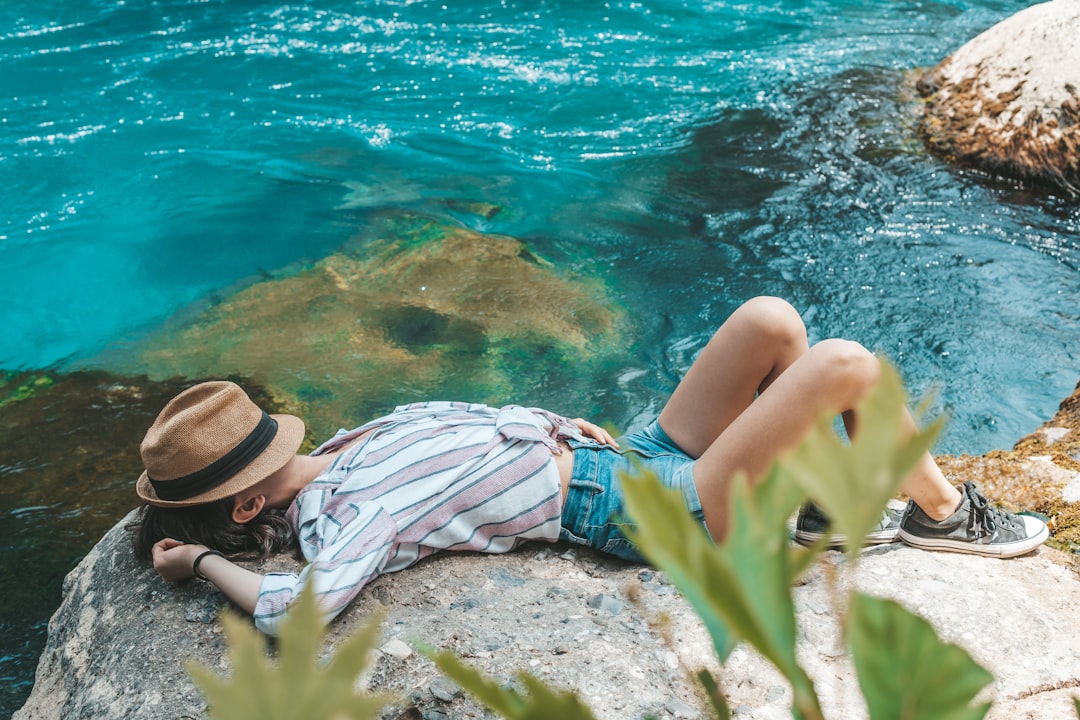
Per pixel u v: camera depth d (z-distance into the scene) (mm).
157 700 2484
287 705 282
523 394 4371
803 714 270
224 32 8656
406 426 3061
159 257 5539
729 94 7270
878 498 266
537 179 6223
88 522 3840
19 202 6051
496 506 2916
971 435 3998
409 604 2740
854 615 296
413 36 8484
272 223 5824
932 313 4773
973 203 5812
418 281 5227
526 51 8125
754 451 2707
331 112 7191
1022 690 2404
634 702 2328
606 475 2998
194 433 2809
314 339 4824
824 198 5879
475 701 2354
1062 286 4984
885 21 8695
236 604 2752
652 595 2809
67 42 8383
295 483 3033
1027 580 2877
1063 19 6324
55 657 2953
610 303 4973
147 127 6965
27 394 4539
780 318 2961
